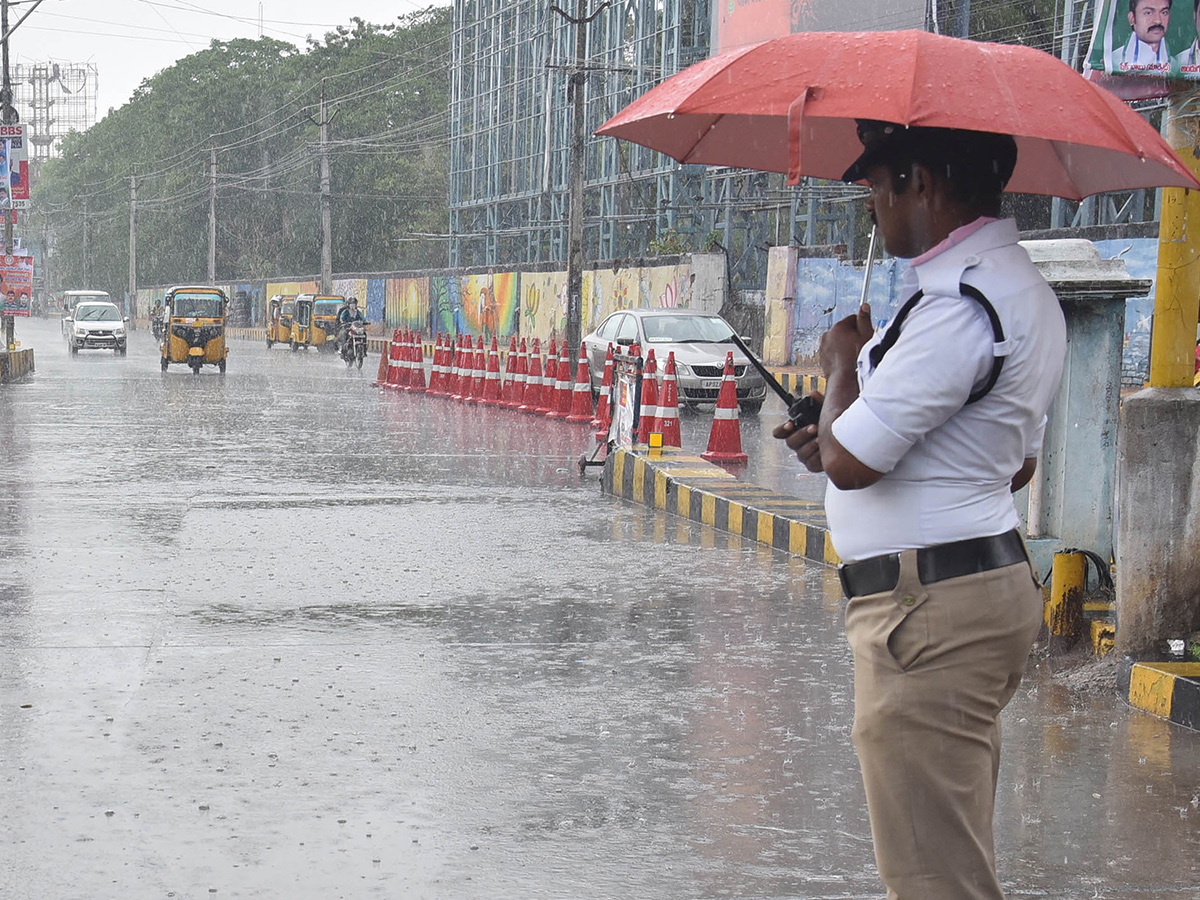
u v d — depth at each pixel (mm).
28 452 15477
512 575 8703
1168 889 3996
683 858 4184
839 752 5238
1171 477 5910
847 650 6867
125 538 9844
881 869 2740
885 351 2613
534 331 45688
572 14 48625
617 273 39312
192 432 18188
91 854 4168
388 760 5074
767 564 9188
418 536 10125
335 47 78062
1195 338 5992
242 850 4211
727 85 2686
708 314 23672
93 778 4844
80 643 6789
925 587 2609
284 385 29578
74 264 129875
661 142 3236
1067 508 7102
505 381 23391
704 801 4688
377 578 8523
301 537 9992
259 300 80375
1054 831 4430
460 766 5016
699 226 41250
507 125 56156
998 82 2621
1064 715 5703
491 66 57438
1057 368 2662
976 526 2611
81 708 5695
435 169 74625
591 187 46656
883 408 2543
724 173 37562
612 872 4074
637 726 5543
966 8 28609
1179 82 5699
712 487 11250
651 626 7348
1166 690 5645
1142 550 5957
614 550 9664
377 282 63188
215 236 84812
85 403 23391
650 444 13141
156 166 93875
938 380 2527
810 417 2801
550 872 4070
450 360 26406
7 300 32000
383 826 4418
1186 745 5309
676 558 9383
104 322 45562
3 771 4910
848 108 2572
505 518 11062
